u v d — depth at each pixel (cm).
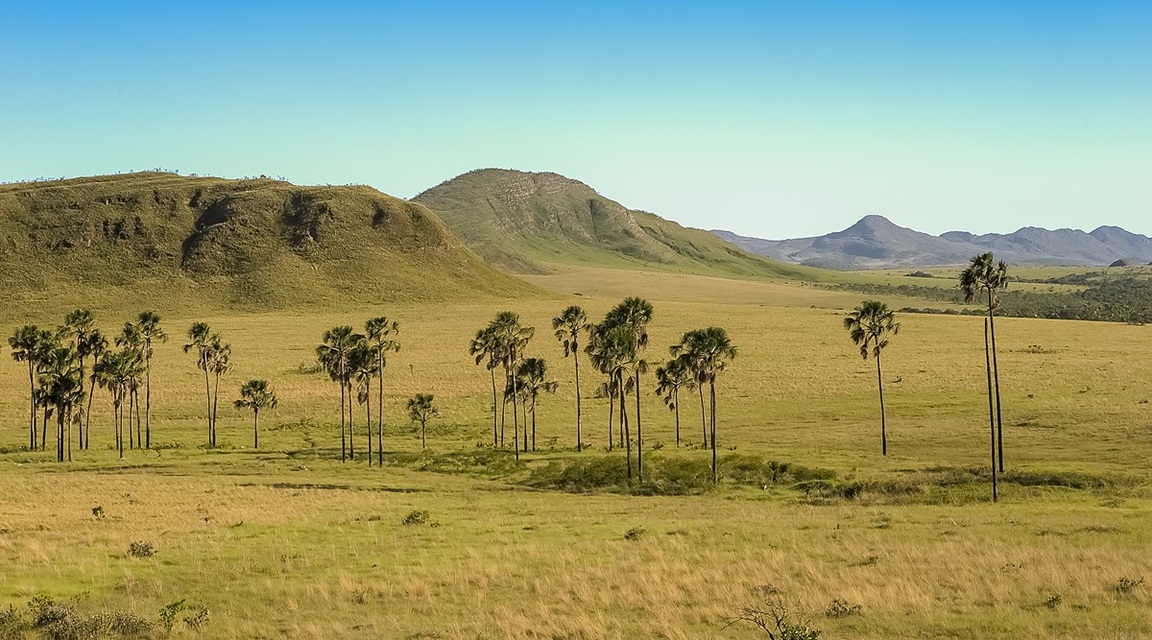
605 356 7300
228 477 7056
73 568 3566
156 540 4194
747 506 5512
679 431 8944
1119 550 3456
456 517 5034
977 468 6006
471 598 3084
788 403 10069
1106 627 2520
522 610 2911
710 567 3434
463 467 7494
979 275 5981
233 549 3978
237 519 4869
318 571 3538
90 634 2602
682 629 2631
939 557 3466
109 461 8062
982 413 8800
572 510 5381
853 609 2769
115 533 4353
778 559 3531
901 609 2778
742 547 3853
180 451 8638
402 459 7981
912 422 8550
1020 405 9031
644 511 5319
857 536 4028
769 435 8344
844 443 7656
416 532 4428
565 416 10244
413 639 2598
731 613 2775
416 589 3175
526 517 5034
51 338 9619
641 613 2856
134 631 2680
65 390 8256
